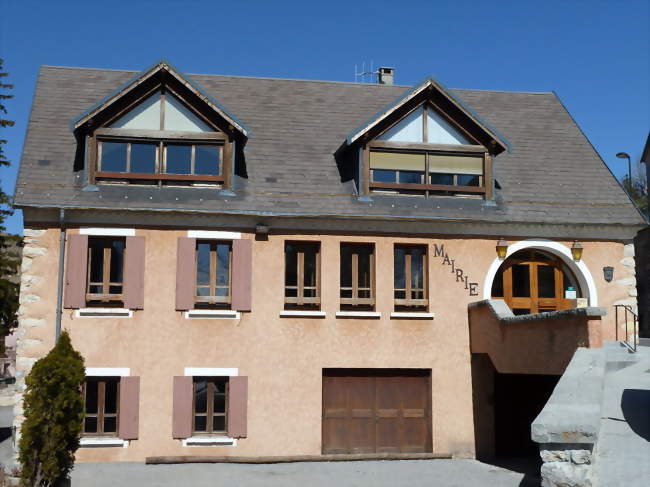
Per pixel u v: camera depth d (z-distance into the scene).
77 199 17.05
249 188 18.12
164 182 17.75
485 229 18.61
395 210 18.27
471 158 19.09
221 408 17.38
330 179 18.89
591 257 18.95
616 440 10.20
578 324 12.80
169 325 17.12
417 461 17.34
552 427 9.38
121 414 16.67
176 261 17.34
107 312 16.91
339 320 17.84
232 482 14.76
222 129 18.03
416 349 18.09
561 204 19.25
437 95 18.94
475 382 18.22
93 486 14.26
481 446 18.05
